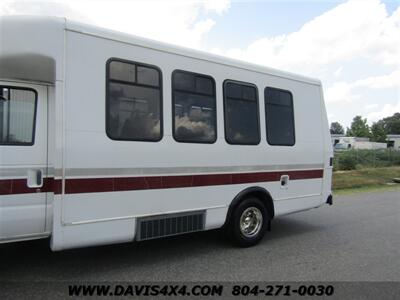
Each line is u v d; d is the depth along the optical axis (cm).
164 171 499
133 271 490
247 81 597
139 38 481
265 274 493
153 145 488
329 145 732
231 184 574
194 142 529
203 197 542
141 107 479
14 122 416
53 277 463
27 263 506
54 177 418
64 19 428
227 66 572
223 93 566
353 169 2177
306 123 688
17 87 418
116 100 459
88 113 437
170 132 504
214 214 557
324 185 720
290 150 656
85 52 438
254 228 621
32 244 579
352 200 1181
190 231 530
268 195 623
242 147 585
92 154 439
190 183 527
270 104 630
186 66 524
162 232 502
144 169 481
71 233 430
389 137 8412
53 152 429
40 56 416
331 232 736
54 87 432
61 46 423
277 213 641
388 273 507
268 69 629
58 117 417
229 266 519
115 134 457
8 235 410
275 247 618
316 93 713
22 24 414
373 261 557
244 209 597
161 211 500
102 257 539
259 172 610
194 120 531
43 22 418
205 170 542
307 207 689
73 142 426
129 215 471
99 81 446
